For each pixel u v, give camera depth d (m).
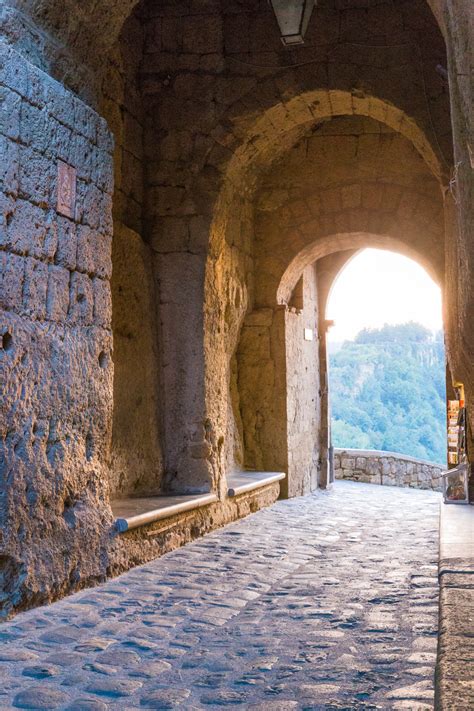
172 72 8.91
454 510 8.93
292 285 12.51
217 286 9.05
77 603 4.84
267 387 11.84
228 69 8.86
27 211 4.71
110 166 5.79
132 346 8.13
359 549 7.11
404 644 3.90
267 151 11.01
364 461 15.84
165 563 6.31
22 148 4.67
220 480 8.74
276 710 3.04
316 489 13.73
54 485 4.94
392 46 8.56
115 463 7.70
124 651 3.88
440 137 8.44
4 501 4.41
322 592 5.21
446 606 3.88
